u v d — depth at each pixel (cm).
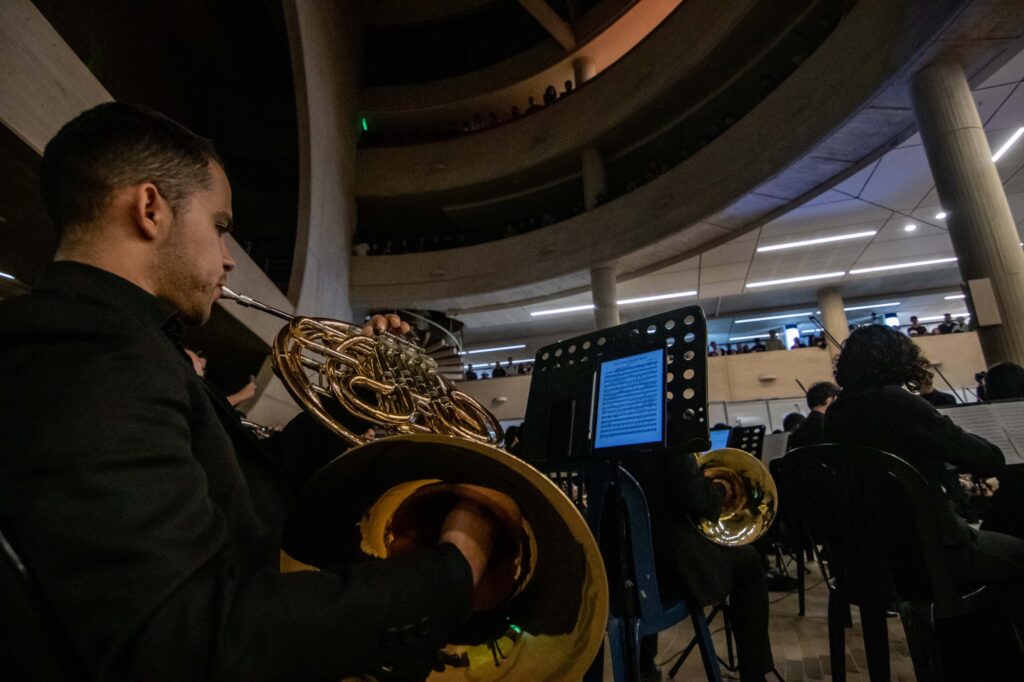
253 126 1257
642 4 1138
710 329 1418
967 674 162
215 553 44
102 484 39
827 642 242
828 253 976
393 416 96
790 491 171
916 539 143
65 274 58
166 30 1046
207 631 39
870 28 577
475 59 1422
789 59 888
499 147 1212
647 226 922
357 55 1341
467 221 1350
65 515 38
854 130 629
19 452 40
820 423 320
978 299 478
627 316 1282
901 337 176
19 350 45
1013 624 148
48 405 42
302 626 42
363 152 1270
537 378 152
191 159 69
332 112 1112
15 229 440
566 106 1139
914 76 549
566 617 59
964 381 1040
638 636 119
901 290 1195
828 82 639
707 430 110
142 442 43
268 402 772
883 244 942
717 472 176
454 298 1141
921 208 813
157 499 41
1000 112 612
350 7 1305
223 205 73
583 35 1226
